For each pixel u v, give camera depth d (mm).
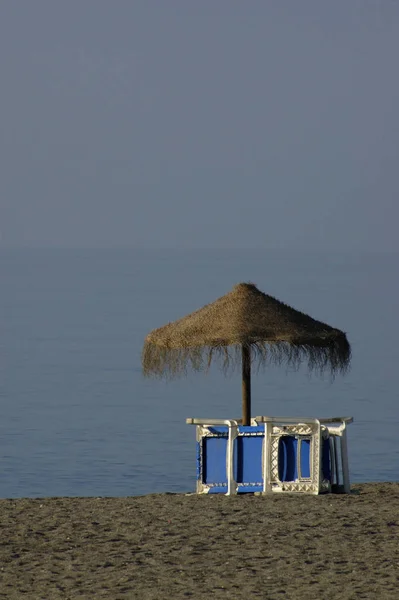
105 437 118312
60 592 28562
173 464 98562
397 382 177375
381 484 46500
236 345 43781
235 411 143375
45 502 40969
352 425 126125
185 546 33156
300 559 31422
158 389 170375
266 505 39219
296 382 176375
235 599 27719
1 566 31156
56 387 175250
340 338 43750
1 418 137375
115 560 31672
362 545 32875
